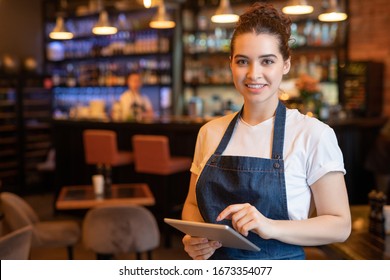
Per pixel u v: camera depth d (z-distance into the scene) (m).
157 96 9.47
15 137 9.04
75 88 10.38
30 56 10.05
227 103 8.05
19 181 9.09
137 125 6.87
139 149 6.29
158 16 6.94
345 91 7.82
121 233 4.16
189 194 2.05
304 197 1.75
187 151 6.52
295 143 1.75
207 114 9.08
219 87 8.97
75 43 10.14
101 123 7.29
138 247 4.20
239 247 1.69
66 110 10.44
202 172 1.87
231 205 1.62
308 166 1.73
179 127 6.48
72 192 5.14
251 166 1.77
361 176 7.03
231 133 1.88
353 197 6.90
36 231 4.46
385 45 7.80
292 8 5.55
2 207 4.28
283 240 1.63
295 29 8.09
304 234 1.63
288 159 1.74
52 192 9.47
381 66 7.82
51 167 8.79
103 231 4.15
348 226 1.71
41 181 9.42
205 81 8.76
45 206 8.38
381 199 3.09
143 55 9.05
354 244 2.86
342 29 7.94
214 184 1.82
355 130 6.88
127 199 4.73
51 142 9.48
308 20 7.88
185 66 8.83
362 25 7.98
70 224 4.70
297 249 1.83
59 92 10.52
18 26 9.86
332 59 7.84
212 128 1.97
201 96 9.16
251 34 1.71
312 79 6.68
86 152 6.93
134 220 4.16
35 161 9.36
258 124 1.84
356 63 7.72
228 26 8.50
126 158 6.73
